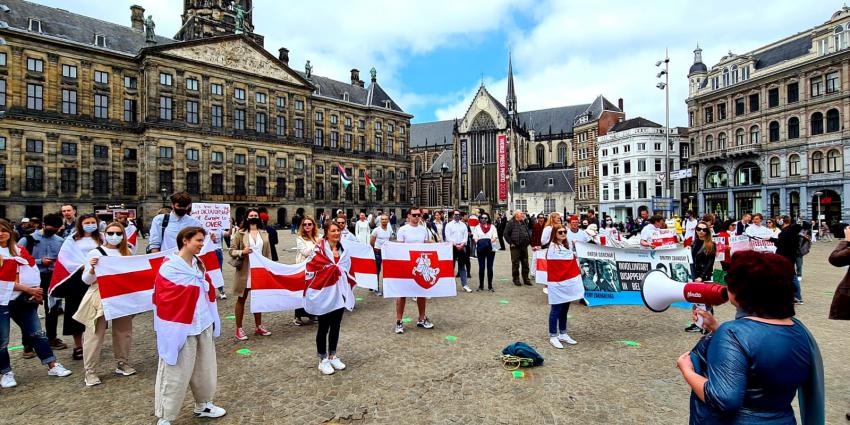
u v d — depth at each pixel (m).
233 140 63.66
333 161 80.38
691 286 3.35
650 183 70.38
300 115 72.94
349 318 11.27
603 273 11.12
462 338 9.36
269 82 68.44
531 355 7.71
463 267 15.09
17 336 9.90
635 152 71.31
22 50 50.25
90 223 8.12
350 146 83.62
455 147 102.19
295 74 71.94
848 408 6.00
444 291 10.21
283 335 9.74
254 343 9.11
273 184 68.06
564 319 8.97
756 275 2.61
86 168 54.16
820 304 12.64
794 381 2.51
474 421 5.65
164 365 5.32
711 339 2.77
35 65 51.16
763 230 15.02
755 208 52.94
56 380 7.12
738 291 2.72
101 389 6.75
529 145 103.50
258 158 66.88
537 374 7.26
